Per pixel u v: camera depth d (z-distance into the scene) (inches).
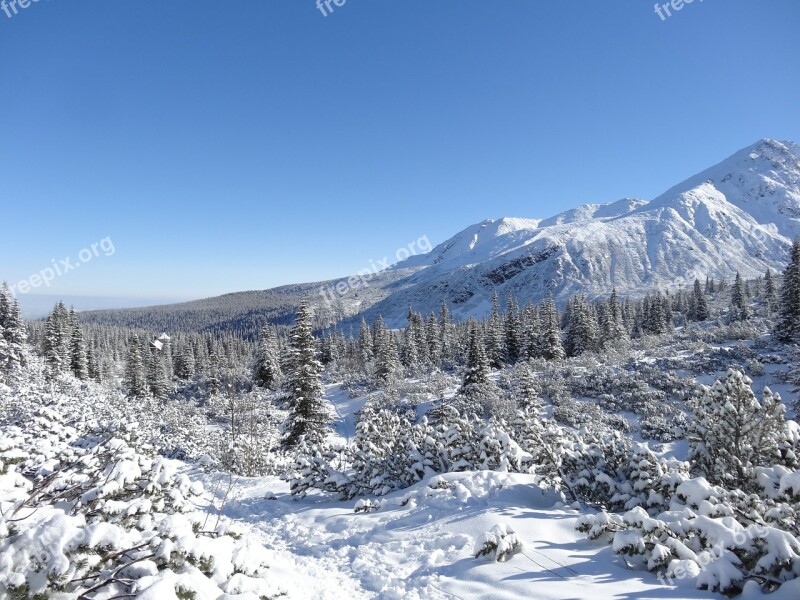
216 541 158.9
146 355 2507.4
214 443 756.6
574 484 298.0
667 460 293.7
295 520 346.9
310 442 494.3
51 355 1909.4
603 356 1676.9
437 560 226.7
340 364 2866.6
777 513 198.4
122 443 214.7
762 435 266.5
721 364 1278.3
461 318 7140.8
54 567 116.8
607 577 183.2
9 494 154.3
